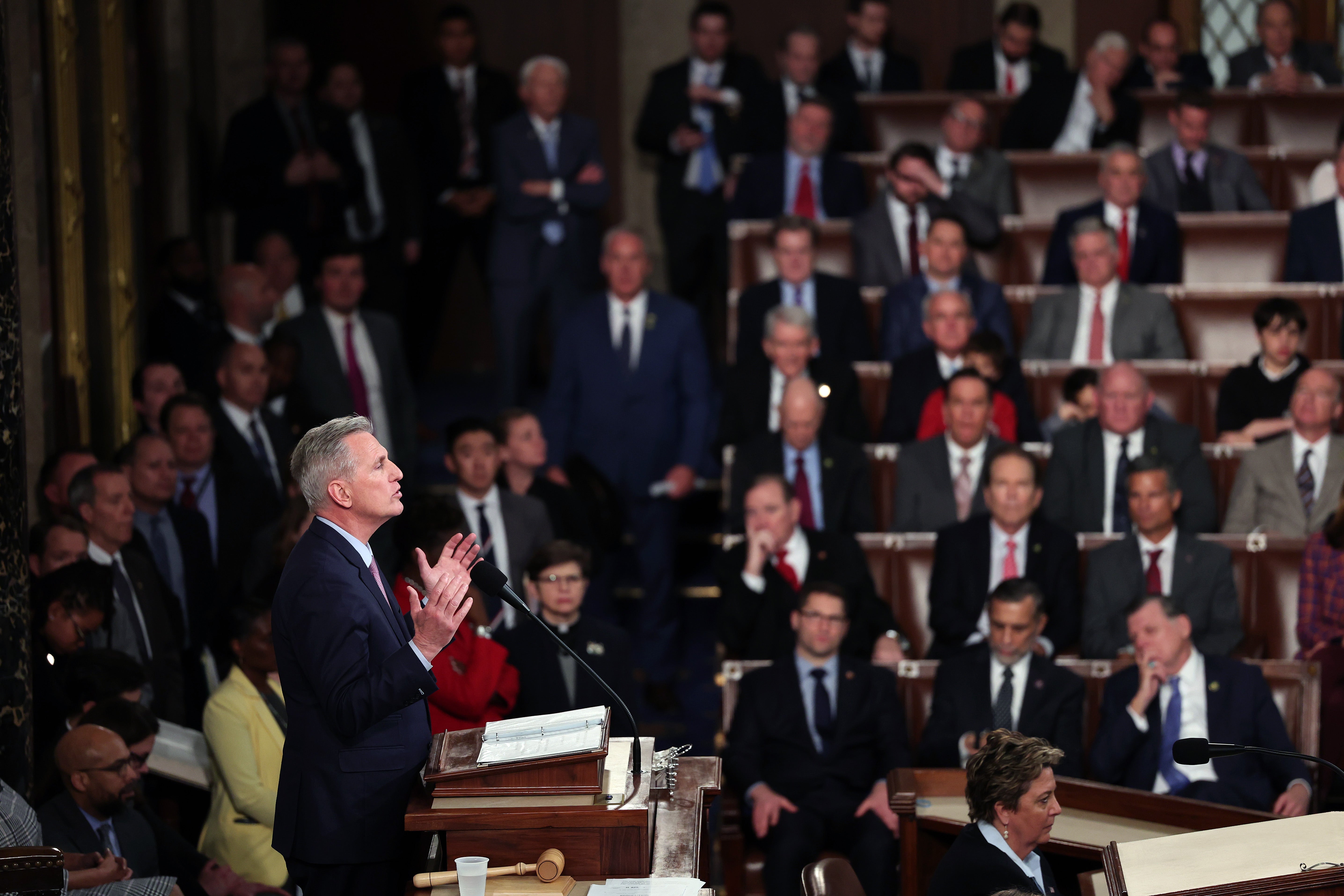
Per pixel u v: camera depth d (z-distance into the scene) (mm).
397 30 39594
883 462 24719
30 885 11281
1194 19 40000
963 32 40625
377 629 11602
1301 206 32281
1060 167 31938
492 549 22734
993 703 18906
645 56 40781
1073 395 25641
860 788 18938
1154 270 28953
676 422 27141
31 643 16578
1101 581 21547
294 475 11867
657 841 11617
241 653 17531
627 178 41000
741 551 22188
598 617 25906
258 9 35875
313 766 11562
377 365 27172
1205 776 18141
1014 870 13234
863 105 34656
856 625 21641
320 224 32188
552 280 32312
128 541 19688
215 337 25969
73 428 24172
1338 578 20375
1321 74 36938
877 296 28406
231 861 17203
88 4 26250
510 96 35469
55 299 23906
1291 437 23328
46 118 23703
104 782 15305
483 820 11016
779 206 31141
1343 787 18281
